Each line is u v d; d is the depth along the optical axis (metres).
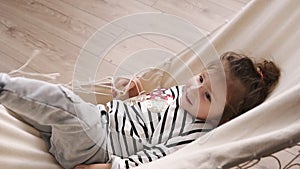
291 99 0.90
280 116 0.92
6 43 1.89
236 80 1.15
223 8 2.02
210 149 0.90
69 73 1.77
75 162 1.09
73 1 2.06
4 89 0.89
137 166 1.01
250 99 1.14
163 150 1.12
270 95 1.14
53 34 1.93
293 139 0.88
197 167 0.90
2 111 1.07
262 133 0.92
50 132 1.09
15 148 1.04
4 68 1.80
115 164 1.09
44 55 1.84
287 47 1.20
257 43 1.27
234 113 1.15
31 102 0.91
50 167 1.10
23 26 1.96
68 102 0.95
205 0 2.05
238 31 1.29
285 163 1.44
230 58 1.18
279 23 1.22
